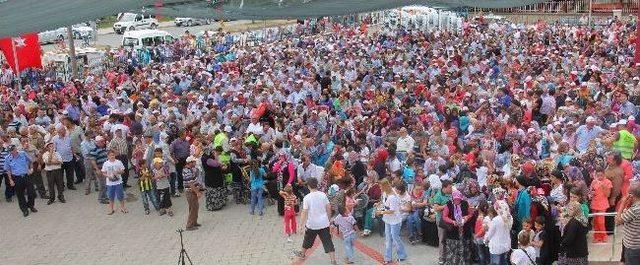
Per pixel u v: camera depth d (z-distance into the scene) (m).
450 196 12.74
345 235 13.06
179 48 45.88
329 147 17.89
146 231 15.69
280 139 18.70
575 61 32.91
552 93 23.25
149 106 22.86
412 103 23.67
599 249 12.13
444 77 29.33
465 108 21.45
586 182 13.94
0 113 22.36
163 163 16.70
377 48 41.22
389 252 13.09
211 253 14.16
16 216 17.09
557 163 14.59
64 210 17.42
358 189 15.30
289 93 26.03
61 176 18.02
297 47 43.84
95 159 18.22
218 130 19.09
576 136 17.27
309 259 13.56
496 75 30.59
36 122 21.30
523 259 10.59
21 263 13.98
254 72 33.28
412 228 14.19
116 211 17.25
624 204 9.94
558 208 11.97
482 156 15.97
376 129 20.16
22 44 27.81
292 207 14.73
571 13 53.28
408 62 34.69
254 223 16.02
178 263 12.73
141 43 47.78
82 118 22.72
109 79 30.52
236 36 51.62
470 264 12.55
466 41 42.41
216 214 16.78
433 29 50.09
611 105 20.86
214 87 26.05
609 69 30.62
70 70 37.06
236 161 17.16
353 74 31.83
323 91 26.03
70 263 13.92
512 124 18.95
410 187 15.24
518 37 44.78
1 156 17.61
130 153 19.86
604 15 51.88
